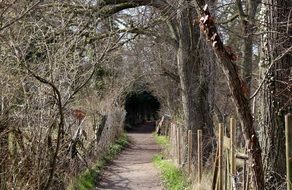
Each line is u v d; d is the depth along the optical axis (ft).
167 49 85.46
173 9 51.78
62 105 23.73
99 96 90.63
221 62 18.25
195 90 58.85
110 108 95.96
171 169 55.62
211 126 58.80
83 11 33.40
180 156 56.29
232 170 26.89
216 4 48.70
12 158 23.27
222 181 30.27
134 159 79.56
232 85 18.22
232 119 27.25
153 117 204.74
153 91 141.18
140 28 46.50
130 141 122.72
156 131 150.20
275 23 23.77
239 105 18.28
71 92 24.22
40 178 23.53
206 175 40.24
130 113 190.80
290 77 23.34
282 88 23.95
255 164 18.38
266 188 24.02
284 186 23.72
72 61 26.27
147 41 75.87
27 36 24.76
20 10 21.11
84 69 26.30
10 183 22.99
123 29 42.45
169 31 64.80
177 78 75.66
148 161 75.46
